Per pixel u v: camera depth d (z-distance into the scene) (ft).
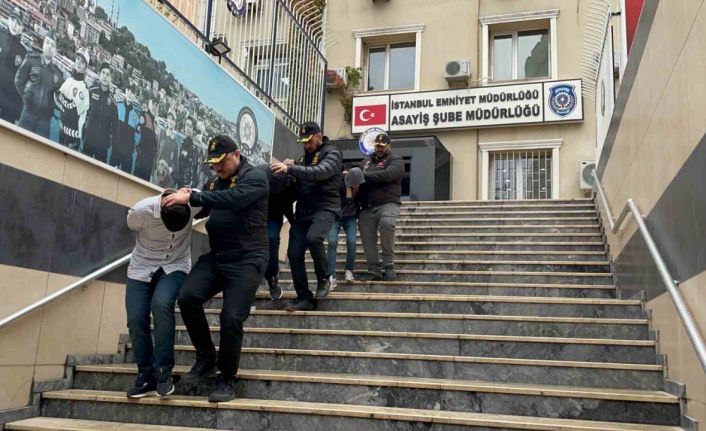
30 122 13.24
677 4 12.00
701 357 9.15
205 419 12.26
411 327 15.98
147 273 13.30
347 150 39.47
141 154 17.15
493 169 40.91
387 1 44.55
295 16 28.99
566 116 39.06
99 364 15.23
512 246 24.20
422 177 37.09
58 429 11.82
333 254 19.07
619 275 19.01
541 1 41.60
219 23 23.11
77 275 14.69
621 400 11.48
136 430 11.77
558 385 13.02
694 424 10.30
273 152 25.63
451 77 41.14
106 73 15.80
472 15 42.86
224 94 21.79
